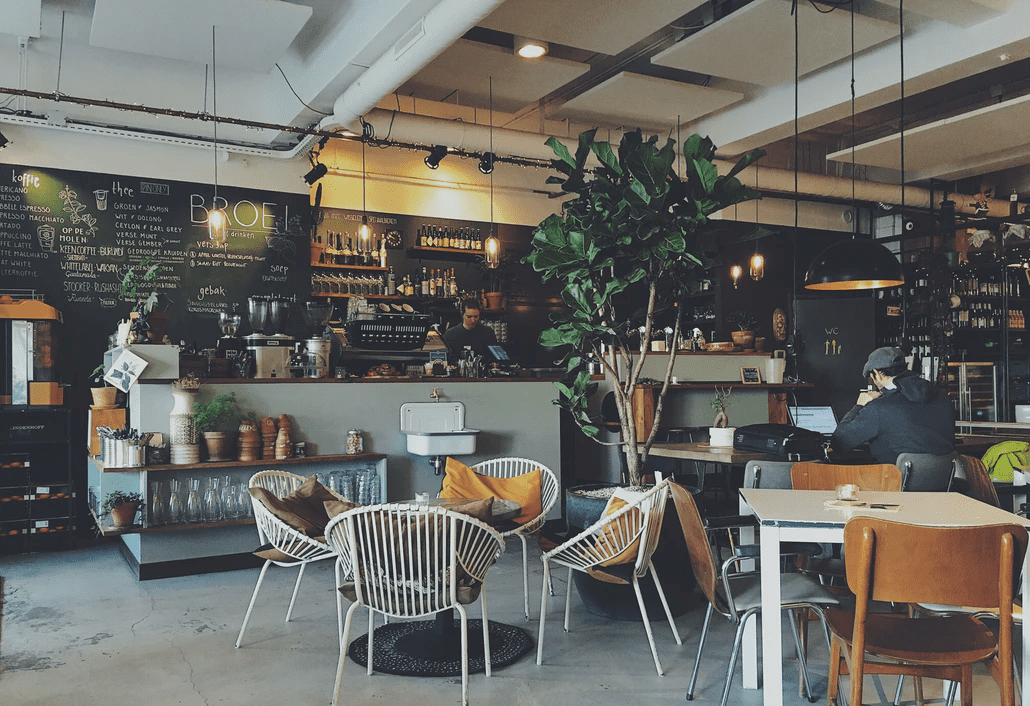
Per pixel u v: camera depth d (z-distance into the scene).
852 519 2.27
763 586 2.56
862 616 2.26
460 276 9.32
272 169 7.62
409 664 3.57
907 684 3.32
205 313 7.30
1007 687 2.19
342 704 3.16
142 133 6.89
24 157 6.66
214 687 3.35
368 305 8.22
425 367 7.18
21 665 3.62
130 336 5.25
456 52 6.69
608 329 4.05
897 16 6.42
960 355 9.98
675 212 3.79
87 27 6.45
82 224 6.86
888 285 5.50
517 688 3.31
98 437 5.88
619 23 6.09
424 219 9.13
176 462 5.16
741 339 8.88
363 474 5.59
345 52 5.85
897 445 4.38
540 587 4.91
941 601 2.21
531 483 4.52
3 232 6.60
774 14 5.88
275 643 3.89
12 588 4.98
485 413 6.38
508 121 8.98
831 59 6.75
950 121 7.54
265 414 5.59
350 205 8.72
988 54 6.16
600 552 3.54
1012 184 10.46
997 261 9.78
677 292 4.17
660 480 3.84
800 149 10.73
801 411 6.96
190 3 5.30
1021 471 4.45
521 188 9.73
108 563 5.68
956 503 2.91
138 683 3.40
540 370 8.09
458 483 4.39
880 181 10.55
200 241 7.29
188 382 5.19
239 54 6.23
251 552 5.51
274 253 7.61
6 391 6.17
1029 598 2.41
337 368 6.08
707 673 3.47
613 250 3.96
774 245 10.90
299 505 3.94
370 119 7.01
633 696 3.22
